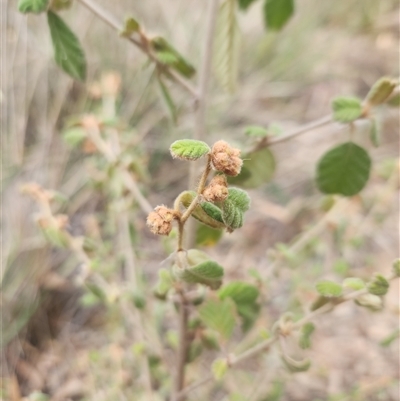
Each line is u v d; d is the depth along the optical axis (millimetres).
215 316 296
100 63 609
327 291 271
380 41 943
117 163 334
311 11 863
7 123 532
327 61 893
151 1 691
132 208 373
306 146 723
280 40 829
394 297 495
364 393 404
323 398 460
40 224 319
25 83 551
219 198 229
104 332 518
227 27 309
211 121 700
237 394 378
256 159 302
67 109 589
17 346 493
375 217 506
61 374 484
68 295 553
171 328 501
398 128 752
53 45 284
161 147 650
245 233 609
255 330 445
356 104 282
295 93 845
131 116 622
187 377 409
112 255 482
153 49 287
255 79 793
